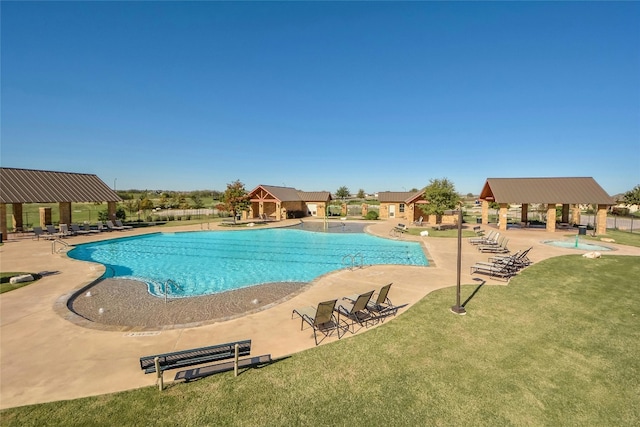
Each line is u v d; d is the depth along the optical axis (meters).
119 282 13.55
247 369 6.19
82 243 21.88
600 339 7.58
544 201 28.98
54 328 7.95
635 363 6.55
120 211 36.94
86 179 31.95
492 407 5.20
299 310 8.53
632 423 4.90
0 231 23.64
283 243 25.05
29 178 27.30
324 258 19.30
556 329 8.09
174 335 7.63
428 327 8.14
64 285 11.85
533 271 13.91
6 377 5.83
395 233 29.05
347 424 4.79
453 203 32.94
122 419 4.80
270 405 5.16
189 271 15.97
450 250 19.67
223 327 8.12
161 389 5.46
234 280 14.34
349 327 8.18
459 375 6.05
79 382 5.70
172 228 31.28
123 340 7.35
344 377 5.95
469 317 8.79
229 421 4.80
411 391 5.57
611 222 42.03
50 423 4.70
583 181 29.73
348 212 53.50
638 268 14.48
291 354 6.78
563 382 5.89
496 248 19.03
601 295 10.75
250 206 40.38
